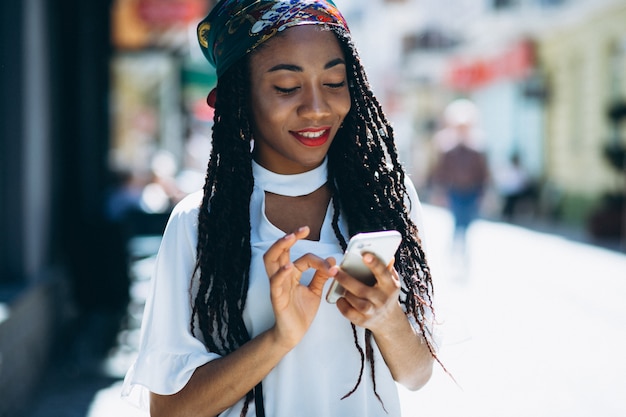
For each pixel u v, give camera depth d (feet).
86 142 26.84
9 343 15.08
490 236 51.24
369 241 5.68
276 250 5.76
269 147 6.74
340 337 6.41
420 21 92.79
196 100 46.34
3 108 18.61
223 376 6.03
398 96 107.96
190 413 6.16
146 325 6.48
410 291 6.60
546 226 56.29
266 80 6.41
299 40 6.35
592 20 52.54
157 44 36.86
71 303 24.86
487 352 20.88
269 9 6.36
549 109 60.95
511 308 27.30
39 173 21.24
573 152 55.93
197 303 6.39
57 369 19.66
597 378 18.40
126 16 34.99
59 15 25.88
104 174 28.07
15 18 18.72
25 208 18.84
